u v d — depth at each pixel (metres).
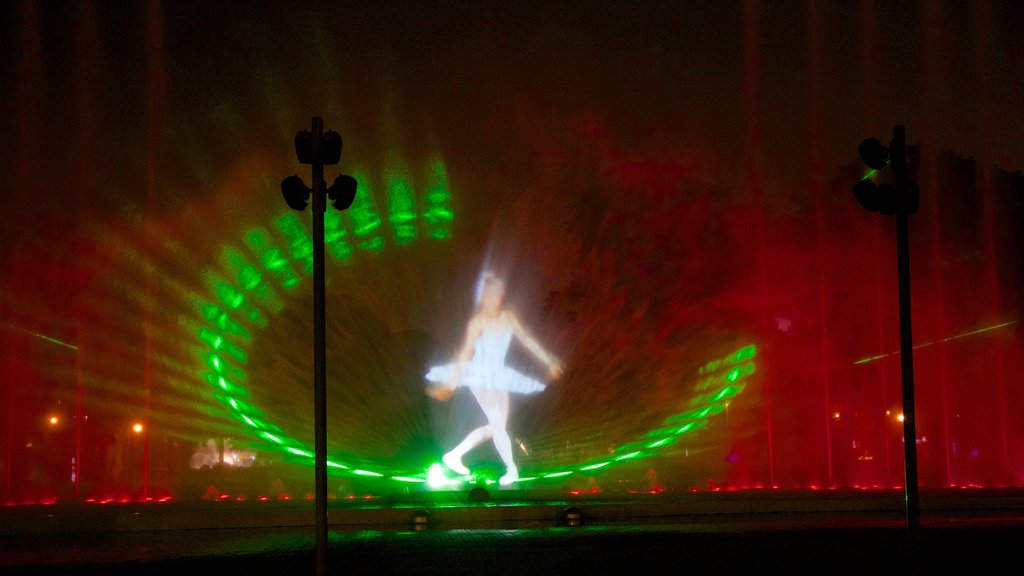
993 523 21.98
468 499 27.14
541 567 15.14
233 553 17.69
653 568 14.88
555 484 33.50
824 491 27.59
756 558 15.83
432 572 14.70
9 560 17.12
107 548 18.92
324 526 13.16
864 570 14.35
